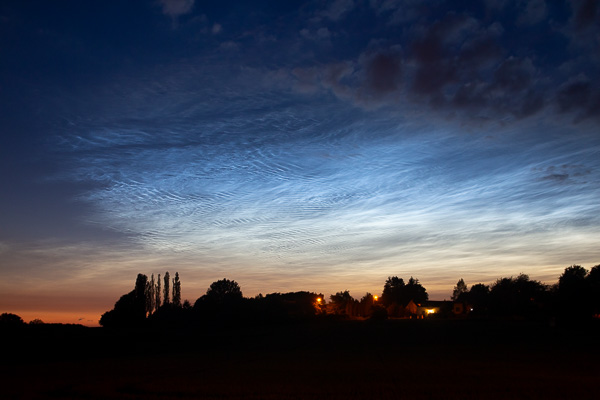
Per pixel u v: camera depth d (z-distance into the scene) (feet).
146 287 364.99
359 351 148.46
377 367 102.53
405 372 92.63
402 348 156.66
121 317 337.52
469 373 90.17
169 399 66.95
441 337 207.21
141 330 286.87
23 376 93.04
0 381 85.46
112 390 74.28
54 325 275.59
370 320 376.89
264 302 373.20
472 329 258.37
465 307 521.24
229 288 403.95
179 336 236.84
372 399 64.44
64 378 89.10
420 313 533.55
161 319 351.46
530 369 96.43
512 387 72.59
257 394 69.46
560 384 75.31
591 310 262.47
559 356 123.85
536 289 375.04
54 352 154.92
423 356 127.03
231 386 76.64
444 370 95.40
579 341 179.11
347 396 66.74
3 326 246.88
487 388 71.87
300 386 75.92
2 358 138.21
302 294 490.90
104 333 236.43
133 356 145.89
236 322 336.49
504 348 150.82
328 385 76.69
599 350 141.90
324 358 126.31
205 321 345.72
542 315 335.26
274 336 239.50
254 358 129.59
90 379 87.15
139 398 67.67
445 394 67.26
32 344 168.45
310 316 388.16
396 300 620.49
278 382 80.94
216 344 193.77
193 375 91.86
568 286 279.49
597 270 320.09
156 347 179.11
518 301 371.56
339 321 393.91
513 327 271.08
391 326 302.66
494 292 396.37
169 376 90.74
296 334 252.62
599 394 66.23
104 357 144.05
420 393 68.44
